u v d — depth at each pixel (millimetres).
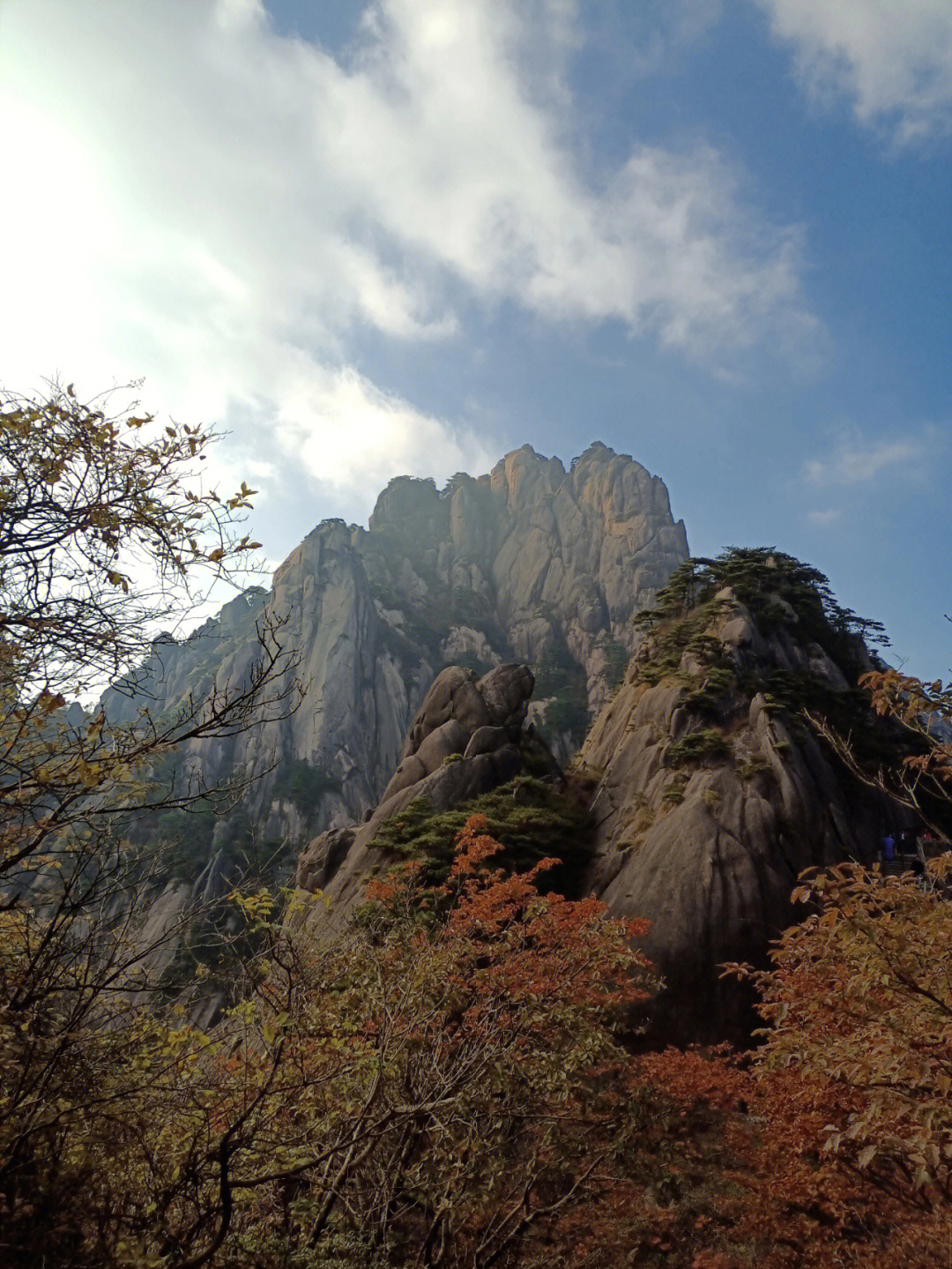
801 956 10406
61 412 5750
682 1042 28625
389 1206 8844
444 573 168375
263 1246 6996
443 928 16391
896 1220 10570
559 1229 13078
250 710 5988
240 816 84500
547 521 168250
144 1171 6406
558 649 146000
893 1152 7809
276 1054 6531
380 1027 8750
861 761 39312
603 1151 10367
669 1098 13766
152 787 5789
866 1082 7535
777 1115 12406
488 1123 9656
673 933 30938
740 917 31453
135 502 5793
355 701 114562
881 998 8398
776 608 49906
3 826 5340
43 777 5105
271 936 7293
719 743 38750
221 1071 7078
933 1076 7105
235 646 105938
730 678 43125
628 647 137375
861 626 55219
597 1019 12641
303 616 122375
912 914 8211
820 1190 11773
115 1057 5738
